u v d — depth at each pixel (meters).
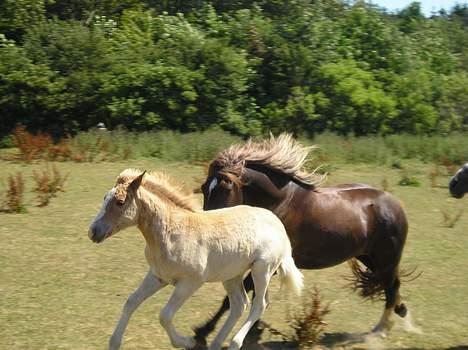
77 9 29.45
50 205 13.26
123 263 9.67
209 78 24.91
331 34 28.45
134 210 5.81
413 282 9.41
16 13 25.75
